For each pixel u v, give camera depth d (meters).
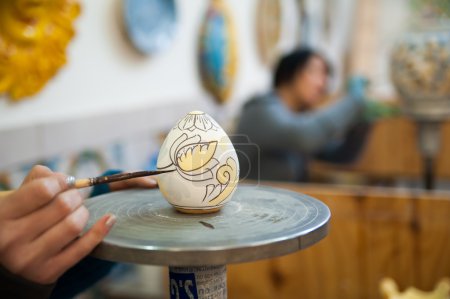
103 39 1.31
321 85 1.75
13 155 1.00
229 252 0.39
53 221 0.41
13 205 0.40
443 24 1.20
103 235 0.42
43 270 0.41
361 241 0.95
